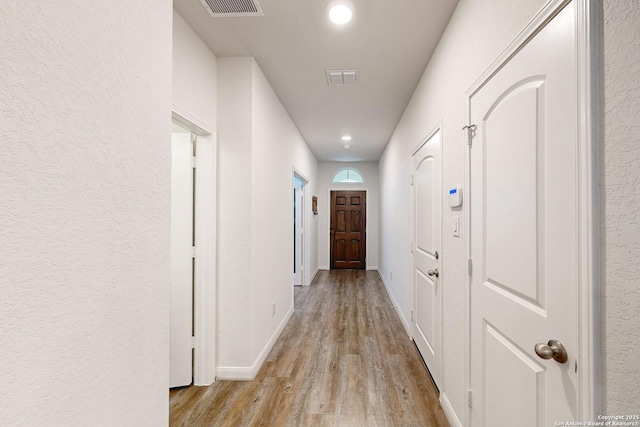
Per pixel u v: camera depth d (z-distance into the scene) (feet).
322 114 11.36
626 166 2.13
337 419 5.80
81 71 2.26
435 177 6.93
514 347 3.60
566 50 2.68
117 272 2.65
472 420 4.69
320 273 20.76
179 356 6.91
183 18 5.85
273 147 9.18
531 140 3.25
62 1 2.10
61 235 2.11
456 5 5.42
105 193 2.51
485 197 4.32
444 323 6.07
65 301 2.15
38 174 1.94
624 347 2.14
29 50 1.88
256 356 7.64
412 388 6.84
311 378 7.30
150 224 3.12
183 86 5.88
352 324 11.09
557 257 2.84
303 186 17.34
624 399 2.14
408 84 8.74
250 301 7.22
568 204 2.69
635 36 2.06
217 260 7.26
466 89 4.96
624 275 2.14
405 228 10.65
